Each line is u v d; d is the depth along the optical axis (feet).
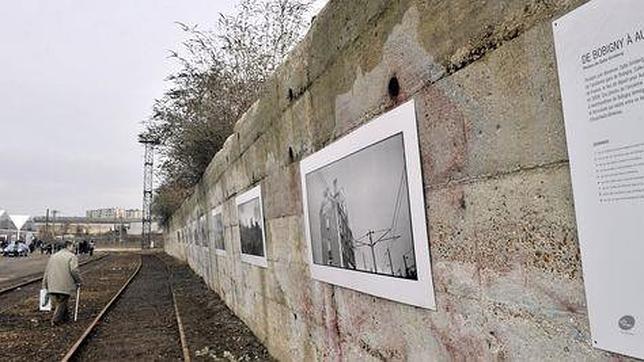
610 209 6.81
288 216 22.27
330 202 16.78
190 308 50.44
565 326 7.69
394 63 12.18
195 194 74.69
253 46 56.49
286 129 21.45
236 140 32.96
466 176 9.80
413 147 11.47
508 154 8.68
